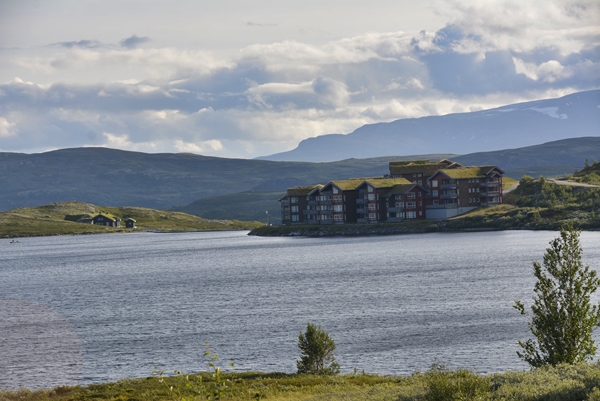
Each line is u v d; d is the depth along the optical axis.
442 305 119.75
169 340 101.62
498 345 87.56
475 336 93.38
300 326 107.50
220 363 86.00
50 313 137.25
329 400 50.34
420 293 135.50
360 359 84.12
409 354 85.44
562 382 42.12
